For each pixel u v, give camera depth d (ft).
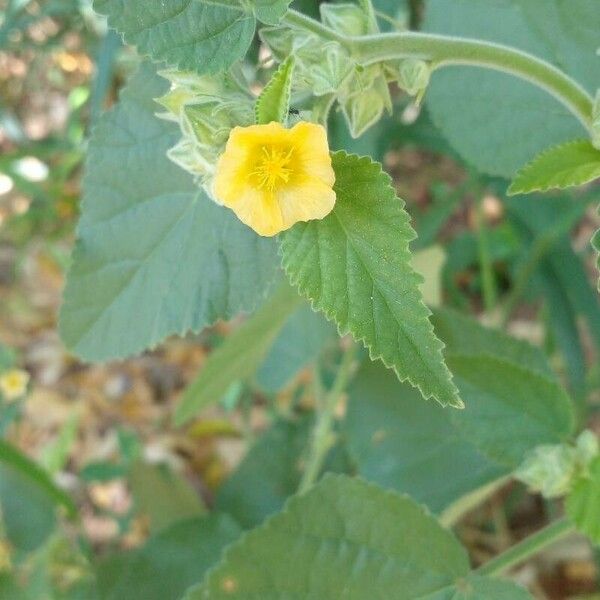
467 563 0.57
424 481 0.72
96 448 1.30
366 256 0.37
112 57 0.79
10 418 1.02
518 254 1.21
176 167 0.54
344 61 0.39
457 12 0.64
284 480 0.92
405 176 1.41
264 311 0.63
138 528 1.15
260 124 0.37
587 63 0.62
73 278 0.57
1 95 1.31
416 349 0.36
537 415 0.58
